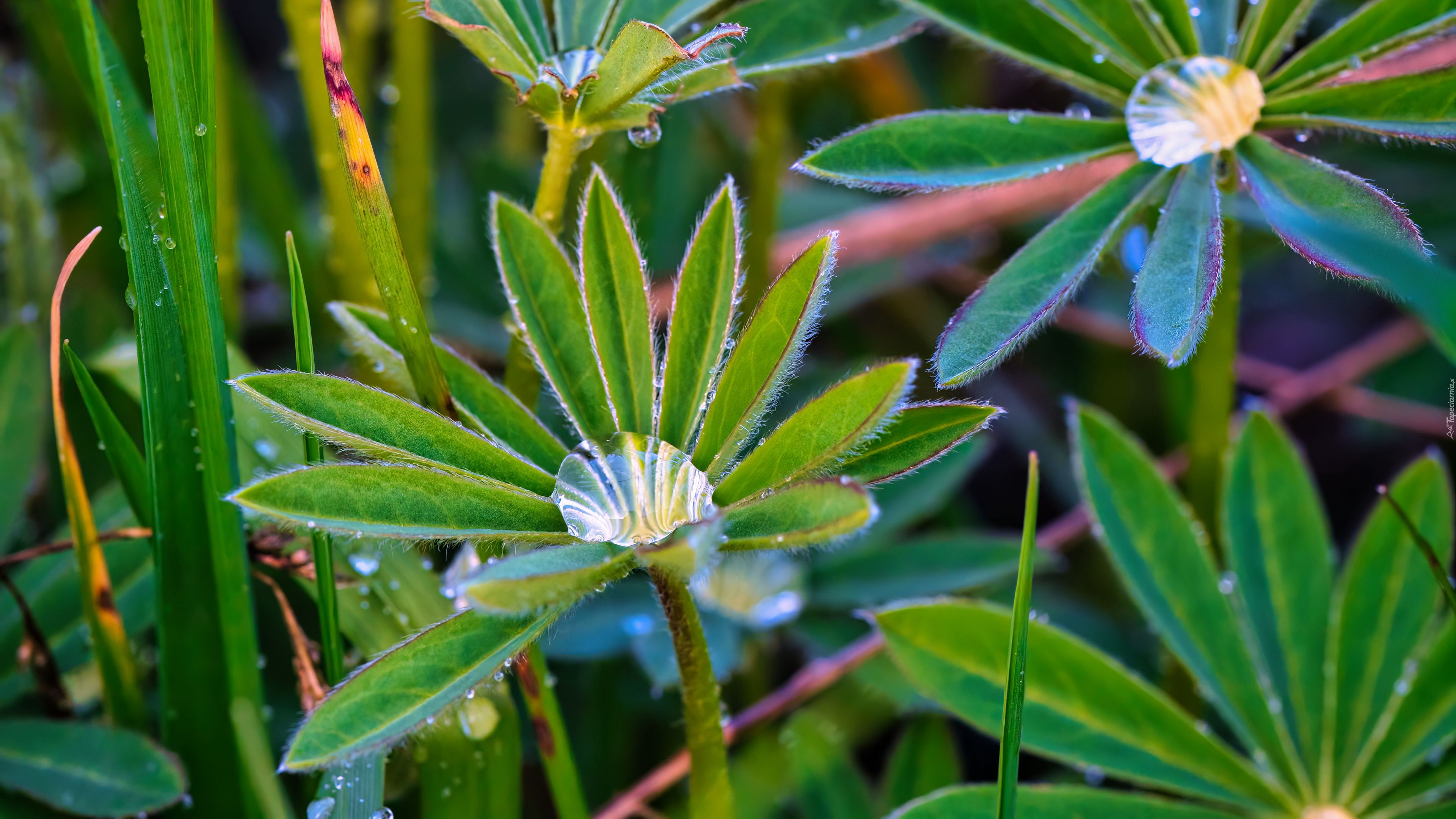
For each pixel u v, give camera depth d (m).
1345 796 0.35
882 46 0.35
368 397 0.32
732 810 0.33
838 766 0.37
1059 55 0.35
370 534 0.32
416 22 0.38
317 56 0.37
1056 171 0.34
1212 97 0.34
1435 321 0.31
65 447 0.34
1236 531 0.36
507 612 0.31
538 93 0.33
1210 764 0.35
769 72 0.35
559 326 0.33
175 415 0.34
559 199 0.34
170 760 0.34
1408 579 0.36
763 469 0.32
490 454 0.32
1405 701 0.35
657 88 0.33
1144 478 0.36
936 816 0.34
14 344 0.37
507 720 0.34
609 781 0.38
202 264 0.33
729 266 0.33
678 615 0.33
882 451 0.32
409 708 0.31
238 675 0.34
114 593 0.36
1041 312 0.33
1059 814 0.35
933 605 0.35
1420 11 0.34
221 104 0.38
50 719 0.35
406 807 0.36
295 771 0.31
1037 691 0.35
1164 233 0.33
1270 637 0.36
